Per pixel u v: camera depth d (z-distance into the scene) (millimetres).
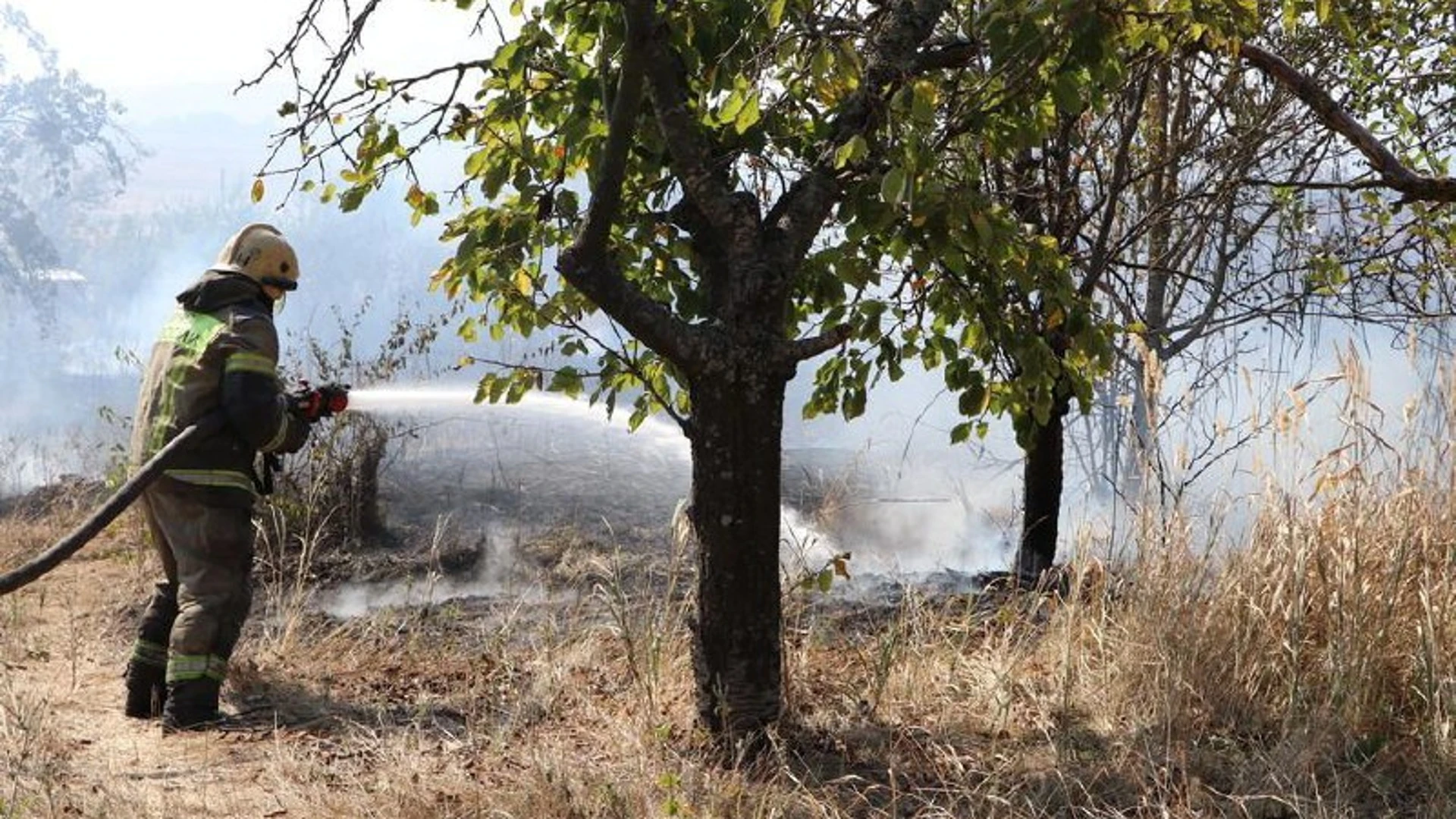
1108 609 6441
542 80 5652
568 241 5809
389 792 5117
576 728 5848
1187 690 5664
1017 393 6055
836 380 6164
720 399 5367
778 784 5180
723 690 5488
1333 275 8891
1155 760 5316
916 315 5977
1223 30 5242
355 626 7422
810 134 5793
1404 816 4973
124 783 5348
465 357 5895
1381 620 5656
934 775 5336
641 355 6477
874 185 5137
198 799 5188
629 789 5105
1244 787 5059
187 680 6051
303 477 9203
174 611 6285
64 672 6867
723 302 5598
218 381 6133
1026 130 5371
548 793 5055
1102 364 5715
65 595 8227
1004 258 5320
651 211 5867
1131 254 9469
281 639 7094
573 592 8062
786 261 5367
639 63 4801
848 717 5852
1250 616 5770
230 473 6137
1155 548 6125
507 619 7352
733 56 5234
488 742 5660
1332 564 5828
